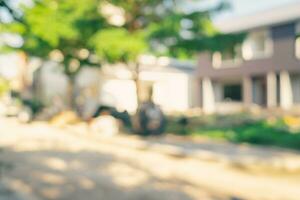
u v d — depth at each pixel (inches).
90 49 624.1
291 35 906.1
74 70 798.5
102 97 869.2
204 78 1127.0
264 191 261.0
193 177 298.7
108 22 594.9
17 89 1227.9
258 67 983.6
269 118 726.5
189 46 554.9
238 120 689.6
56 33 570.9
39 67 1090.1
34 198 231.5
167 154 409.4
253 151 418.3
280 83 933.2
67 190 250.8
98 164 342.6
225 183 281.0
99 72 848.3
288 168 338.0
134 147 458.3
